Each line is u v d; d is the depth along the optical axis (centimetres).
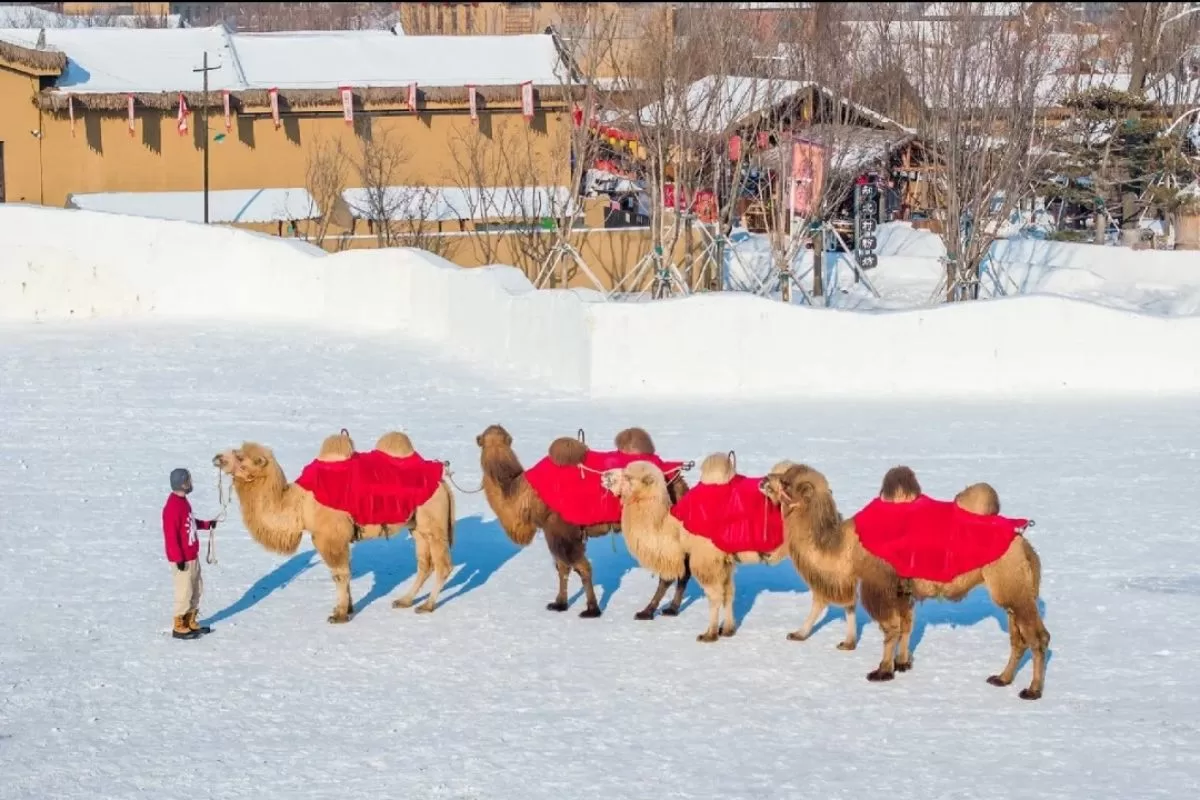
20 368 3058
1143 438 2453
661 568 1502
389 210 4794
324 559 1545
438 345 3334
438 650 1472
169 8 9862
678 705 1317
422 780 1152
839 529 1398
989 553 1305
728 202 4066
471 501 2098
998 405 2745
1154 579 1692
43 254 3697
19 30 5384
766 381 2891
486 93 5172
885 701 1326
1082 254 4934
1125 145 5547
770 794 1124
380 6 10738
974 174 3962
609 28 4894
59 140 5016
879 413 2659
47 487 2142
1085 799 1110
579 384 2895
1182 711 1295
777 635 1514
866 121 4384
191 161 5109
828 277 4712
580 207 4550
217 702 1330
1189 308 4103
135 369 3056
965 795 1120
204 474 2236
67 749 1221
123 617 1577
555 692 1352
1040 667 1326
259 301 3753
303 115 5147
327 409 2709
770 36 4475
